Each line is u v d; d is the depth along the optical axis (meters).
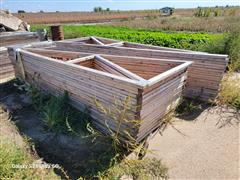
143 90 2.43
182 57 3.99
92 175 2.41
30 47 5.11
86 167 2.53
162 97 3.03
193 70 3.98
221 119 3.54
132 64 3.77
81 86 3.22
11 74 5.63
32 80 4.52
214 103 3.99
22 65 4.68
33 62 4.25
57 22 32.50
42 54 4.68
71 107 3.57
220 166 2.55
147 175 2.41
